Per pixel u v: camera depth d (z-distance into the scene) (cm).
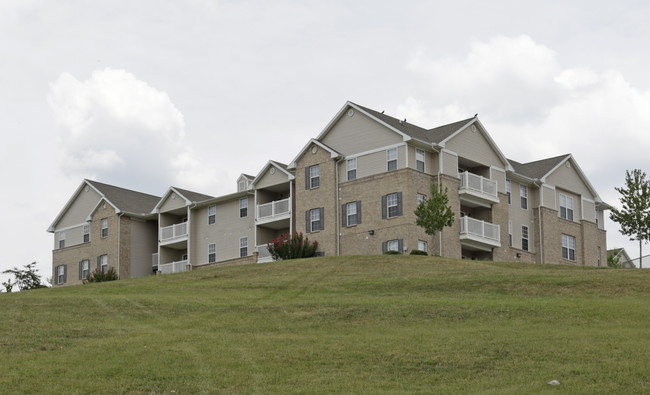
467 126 5462
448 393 1866
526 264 4297
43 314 2833
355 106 5347
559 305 2792
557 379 1944
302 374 2042
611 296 3041
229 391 1909
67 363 2138
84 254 6756
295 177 5581
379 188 5131
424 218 4678
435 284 3403
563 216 6134
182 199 6288
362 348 2275
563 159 6203
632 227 5062
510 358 2136
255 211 5797
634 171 5100
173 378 2006
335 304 2950
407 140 5041
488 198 5406
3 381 1969
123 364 2122
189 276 4338
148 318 2797
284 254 5212
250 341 2388
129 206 6662
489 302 2909
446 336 2392
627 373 1953
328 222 5306
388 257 4378
